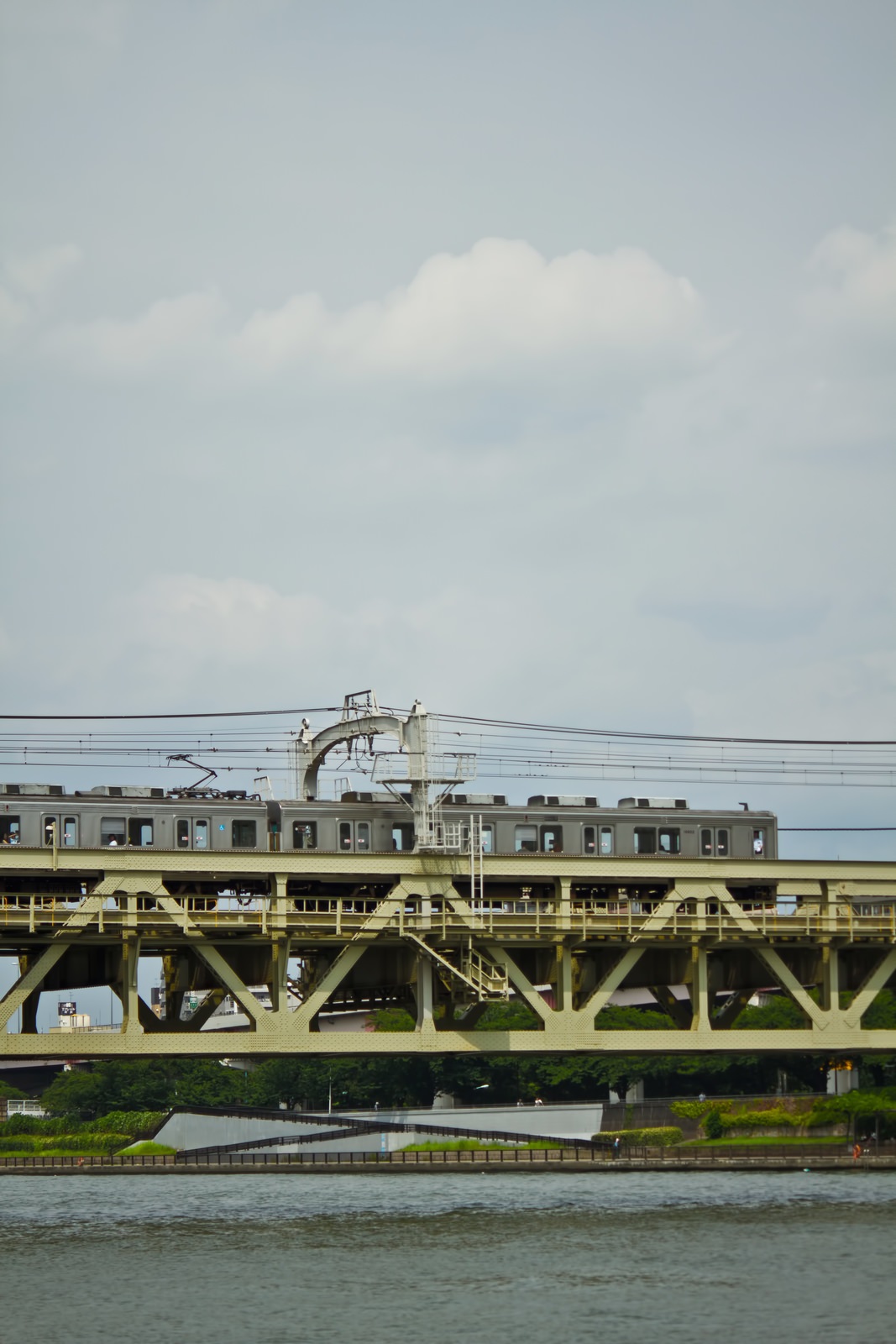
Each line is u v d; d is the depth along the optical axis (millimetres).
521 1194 120000
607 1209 106125
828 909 85938
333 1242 91562
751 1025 195625
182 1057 76750
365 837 85062
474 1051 80188
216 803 82625
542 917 81312
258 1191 129250
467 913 79875
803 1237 90812
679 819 90438
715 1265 82125
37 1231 99250
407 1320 70062
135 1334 68000
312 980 87125
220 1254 87875
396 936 80062
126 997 76500
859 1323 68750
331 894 86750
